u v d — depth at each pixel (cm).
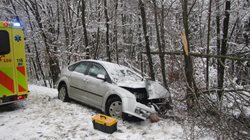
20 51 803
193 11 1325
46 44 1678
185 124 648
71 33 1703
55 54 1667
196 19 1405
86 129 660
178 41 1064
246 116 629
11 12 1736
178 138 617
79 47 1727
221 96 655
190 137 589
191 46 1336
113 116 732
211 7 1164
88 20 1641
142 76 872
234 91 649
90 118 744
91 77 828
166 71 900
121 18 1773
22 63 807
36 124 685
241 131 589
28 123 691
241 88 691
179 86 754
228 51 1270
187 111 676
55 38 1711
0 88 749
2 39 750
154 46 1566
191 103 677
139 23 1642
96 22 1571
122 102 700
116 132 647
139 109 697
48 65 1856
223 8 1195
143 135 634
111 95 751
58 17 1705
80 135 621
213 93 708
